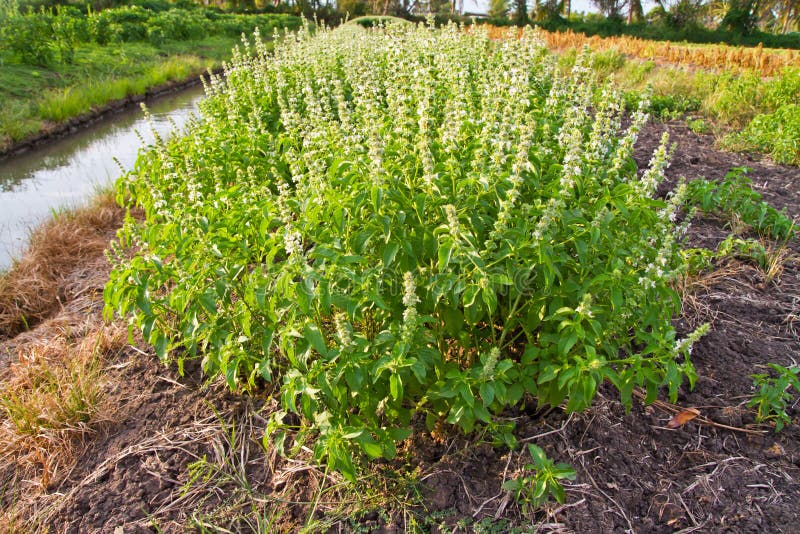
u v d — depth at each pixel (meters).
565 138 3.66
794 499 2.76
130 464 3.19
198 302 3.17
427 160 2.96
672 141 9.01
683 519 2.70
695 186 5.93
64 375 3.78
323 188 3.18
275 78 7.15
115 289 3.21
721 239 5.41
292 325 2.65
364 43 8.73
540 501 2.73
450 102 4.07
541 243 2.63
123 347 4.16
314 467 3.01
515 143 3.54
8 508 3.02
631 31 46.84
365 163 3.22
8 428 3.47
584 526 2.65
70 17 21.92
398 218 2.84
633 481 2.90
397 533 2.69
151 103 16.12
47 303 5.42
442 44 7.02
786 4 55.75
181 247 3.31
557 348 2.78
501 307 3.17
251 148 5.16
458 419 2.61
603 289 2.86
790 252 5.17
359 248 2.88
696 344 3.90
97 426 3.47
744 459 3.02
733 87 11.22
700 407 3.36
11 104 12.54
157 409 3.55
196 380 3.76
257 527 2.77
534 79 5.53
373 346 2.74
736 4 46.94
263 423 3.36
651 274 2.86
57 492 3.07
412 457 3.08
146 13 29.89
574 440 3.11
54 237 6.50
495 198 3.12
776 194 6.69
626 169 3.94
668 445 3.12
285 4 54.75
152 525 2.83
